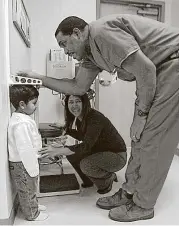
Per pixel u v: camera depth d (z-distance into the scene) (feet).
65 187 6.01
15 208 4.99
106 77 9.15
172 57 4.49
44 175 6.86
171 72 4.42
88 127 5.63
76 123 6.46
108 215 4.98
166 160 4.70
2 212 4.34
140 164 4.78
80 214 5.05
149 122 4.53
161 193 6.22
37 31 9.39
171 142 4.63
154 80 4.25
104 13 10.19
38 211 4.94
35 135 4.71
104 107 10.46
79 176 6.75
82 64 5.62
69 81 5.91
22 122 4.48
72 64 9.26
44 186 6.04
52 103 9.64
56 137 6.93
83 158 5.82
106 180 6.05
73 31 4.58
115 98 10.54
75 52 4.91
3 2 4.24
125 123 10.82
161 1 10.35
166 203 5.67
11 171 4.60
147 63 4.15
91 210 5.23
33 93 4.74
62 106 9.66
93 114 5.81
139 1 10.14
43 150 5.14
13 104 4.69
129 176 5.14
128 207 4.90
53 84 5.86
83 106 5.79
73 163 6.30
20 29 6.15
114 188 6.42
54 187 5.99
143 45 4.47
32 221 4.76
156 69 4.53
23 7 6.88
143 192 4.75
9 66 4.79
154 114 4.47
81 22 4.59
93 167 5.80
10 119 4.63
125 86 10.55
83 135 6.07
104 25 4.38
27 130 4.48
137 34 4.44
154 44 4.47
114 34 4.26
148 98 4.39
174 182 6.95
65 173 7.18
